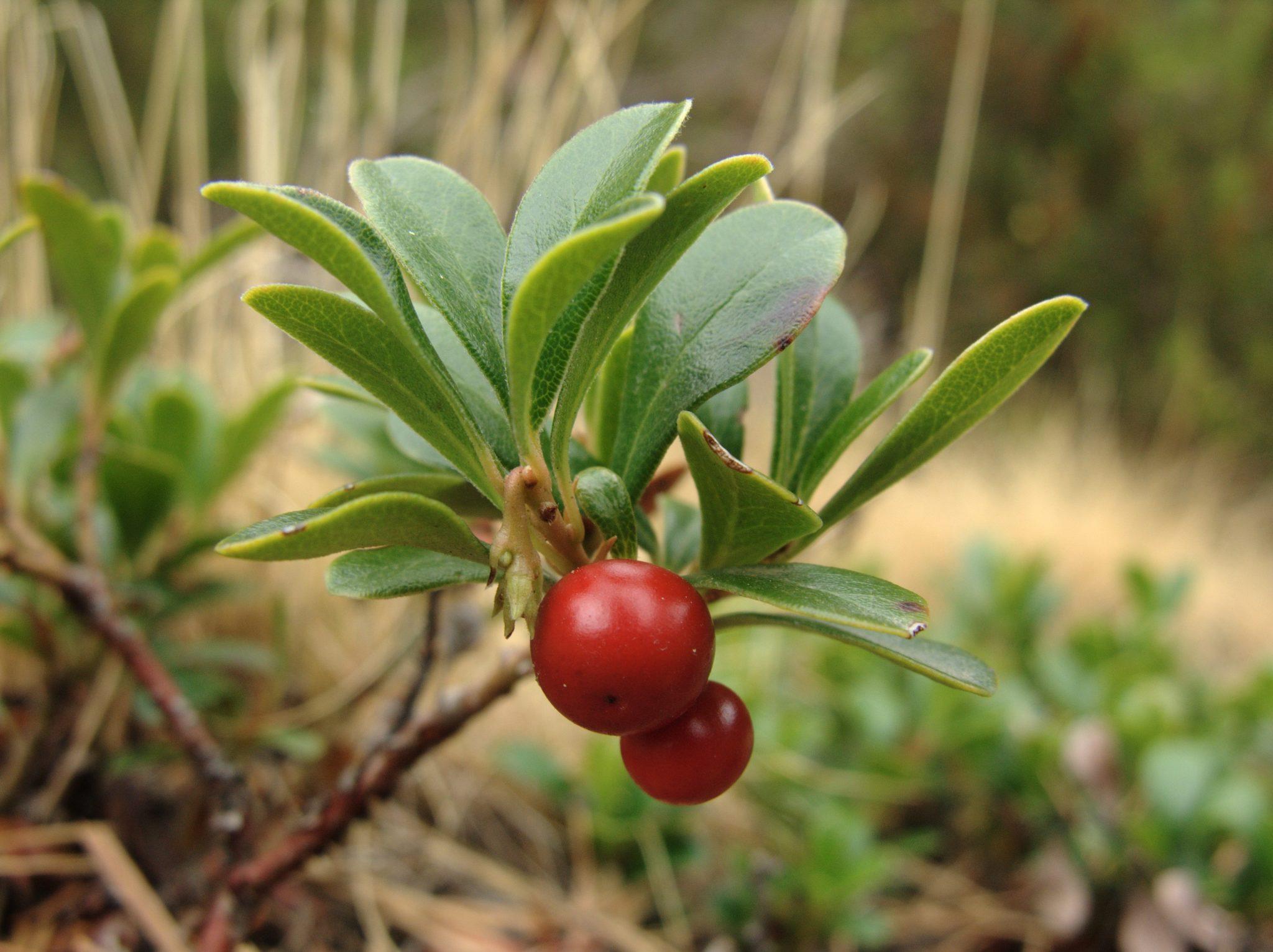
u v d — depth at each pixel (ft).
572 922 0.45
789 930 0.45
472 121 0.66
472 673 0.55
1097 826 0.49
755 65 2.26
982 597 0.65
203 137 0.67
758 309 0.22
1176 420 2.09
